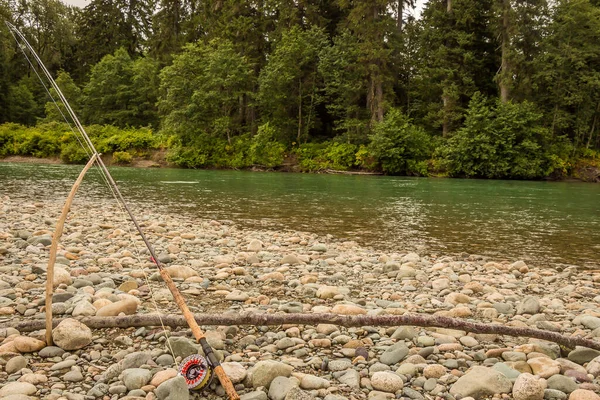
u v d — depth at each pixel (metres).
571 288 5.38
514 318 4.18
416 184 22.02
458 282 5.58
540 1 31.05
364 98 38.12
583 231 9.41
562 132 35.44
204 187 18.08
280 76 33.97
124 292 4.38
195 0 48.62
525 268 6.36
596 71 34.16
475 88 33.66
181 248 6.91
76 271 4.96
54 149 37.03
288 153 34.78
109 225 8.44
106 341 3.19
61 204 11.76
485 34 35.06
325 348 3.29
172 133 35.88
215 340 3.20
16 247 6.19
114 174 24.55
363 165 32.62
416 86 36.41
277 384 2.60
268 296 4.66
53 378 2.66
